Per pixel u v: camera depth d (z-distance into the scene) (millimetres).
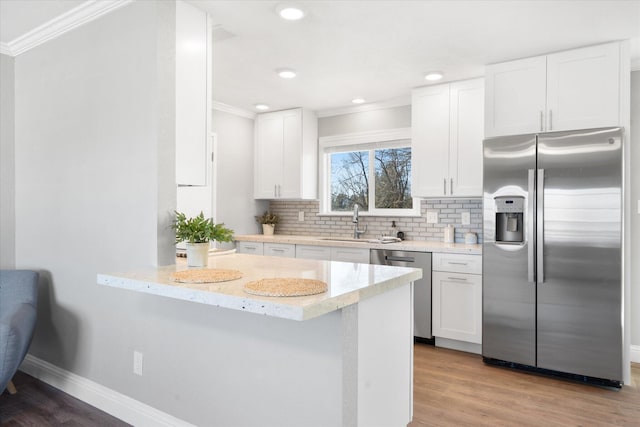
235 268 2146
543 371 3037
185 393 2092
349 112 4707
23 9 2441
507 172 3100
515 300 3068
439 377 2957
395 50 3016
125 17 2291
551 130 3008
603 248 2766
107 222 2393
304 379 1692
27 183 2941
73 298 2621
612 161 2744
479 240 3938
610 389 2758
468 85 3670
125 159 2289
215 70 3467
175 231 2221
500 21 2547
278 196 4859
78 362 2607
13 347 2127
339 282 1740
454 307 3506
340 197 4895
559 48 2949
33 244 2896
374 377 1837
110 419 2344
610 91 2822
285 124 4805
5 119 2994
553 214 2918
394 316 2018
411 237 4352
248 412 1866
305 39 2832
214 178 4574
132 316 2309
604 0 2279
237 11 2432
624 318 2748
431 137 3861
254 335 1849
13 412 2412
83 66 2533
